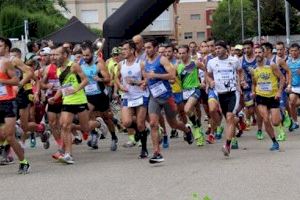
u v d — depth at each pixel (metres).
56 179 9.91
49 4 54.66
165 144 13.45
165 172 10.18
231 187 8.77
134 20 20.70
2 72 10.15
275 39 64.38
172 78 10.82
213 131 13.84
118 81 11.89
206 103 14.86
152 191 8.70
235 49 15.16
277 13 67.31
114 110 18.83
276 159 11.10
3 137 11.41
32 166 11.38
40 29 47.31
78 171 10.63
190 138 13.49
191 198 8.16
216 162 11.05
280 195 8.20
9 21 45.94
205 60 14.40
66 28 29.28
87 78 12.05
